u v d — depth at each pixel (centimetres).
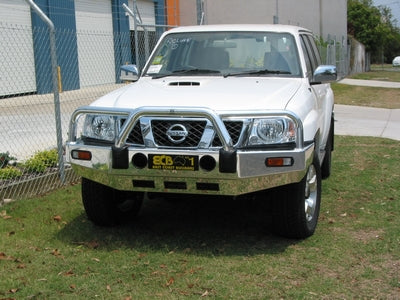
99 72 2141
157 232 543
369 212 605
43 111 1293
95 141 493
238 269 446
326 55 2738
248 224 567
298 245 503
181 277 430
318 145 584
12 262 459
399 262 463
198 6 1255
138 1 2578
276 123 463
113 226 557
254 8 3130
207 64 616
